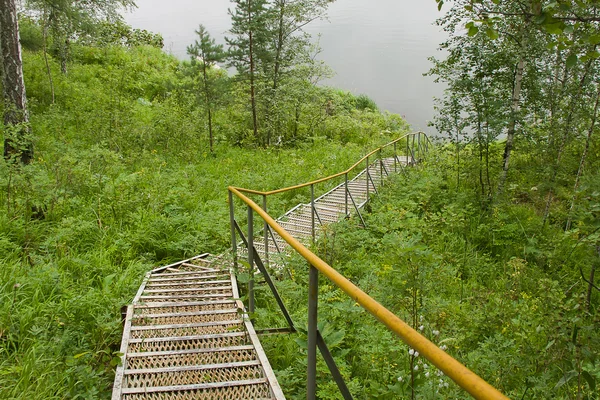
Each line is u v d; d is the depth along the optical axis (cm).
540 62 884
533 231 771
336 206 963
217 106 1410
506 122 859
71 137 1191
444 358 118
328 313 441
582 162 745
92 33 1762
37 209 684
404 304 396
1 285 461
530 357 317
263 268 412
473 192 957
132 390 300
